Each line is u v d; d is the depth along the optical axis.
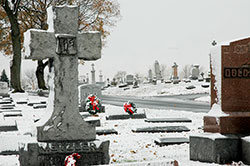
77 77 6.76
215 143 7.16
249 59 7.76
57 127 6.50
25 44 6.74
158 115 17.39
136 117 15.89
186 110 21.05
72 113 6.63
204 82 51.06
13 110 19.17
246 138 7.12
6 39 41.66
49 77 6.86
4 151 7.90
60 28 6.75
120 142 9.63
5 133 10.93
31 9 38.62
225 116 7.53
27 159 6.12
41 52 6.57
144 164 4.87
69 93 6.67
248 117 7.60
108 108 21.61
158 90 47.78
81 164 6.36
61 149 6.28
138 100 32.88
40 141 6.36
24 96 32.03
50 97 6.80
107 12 41.91
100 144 6.49
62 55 6.71
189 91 43.38
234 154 7.23
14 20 33.34
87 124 6.67
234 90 7.70
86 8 40.34
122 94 49.41
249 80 7.76
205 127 7.95
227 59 7.68
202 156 7.36
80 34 6.85
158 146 9.15
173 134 11.13
